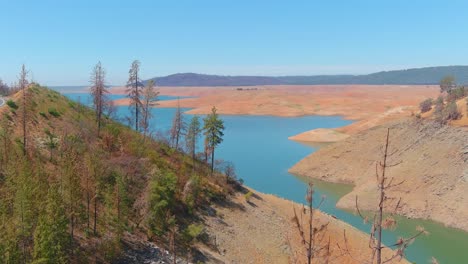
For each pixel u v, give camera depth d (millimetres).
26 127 45656
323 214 54531
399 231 59219
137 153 51344
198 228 41719
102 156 45688
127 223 37531
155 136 75812
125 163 46125
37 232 24547
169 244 38469
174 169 53969
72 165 33375
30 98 50531
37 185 27859
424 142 80312
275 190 80500
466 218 61844
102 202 37156
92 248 31562
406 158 79812
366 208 68562
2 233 23109
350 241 46906
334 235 46844
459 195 65875
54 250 24859
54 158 40906
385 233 57719
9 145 35969
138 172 46125
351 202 71250
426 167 74125
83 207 32531
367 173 84062
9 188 28266
